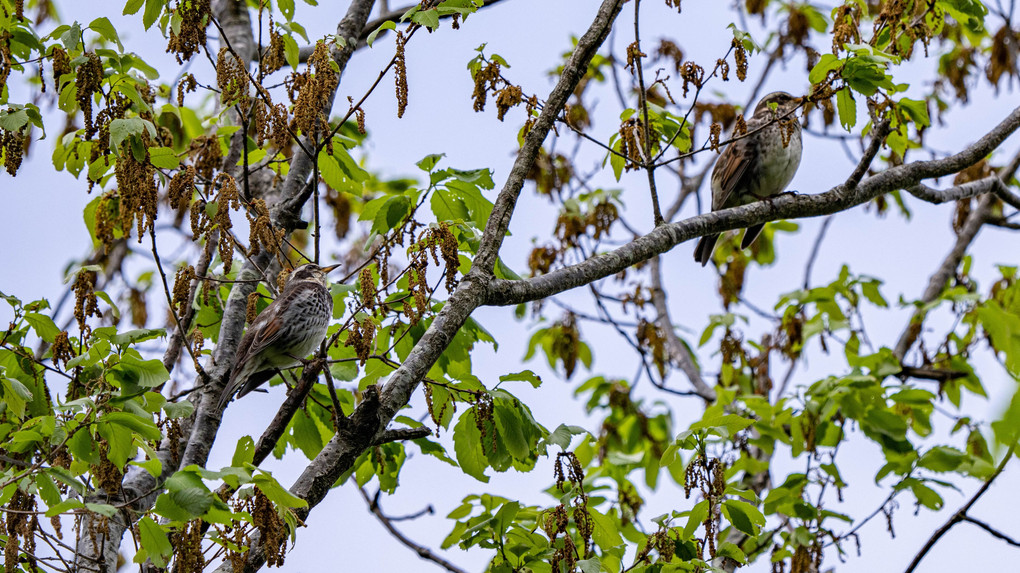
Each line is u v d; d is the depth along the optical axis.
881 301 16.16
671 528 9.97
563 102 9.80
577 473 9.63
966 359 16.56
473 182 10.93
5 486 7.95
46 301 9.84
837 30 10.93
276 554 7.24
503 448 10.38
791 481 13.18
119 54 9.91
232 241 8.66
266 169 14.27
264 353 11.27
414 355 8.73
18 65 10.35
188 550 7.57
